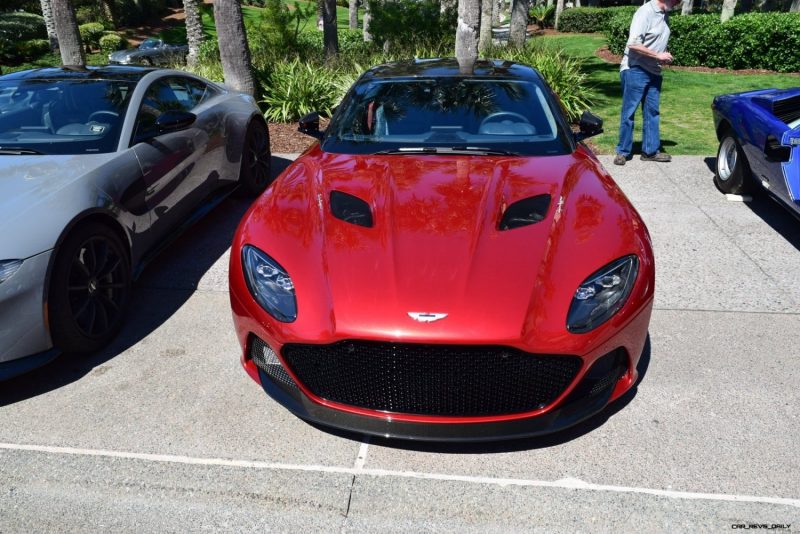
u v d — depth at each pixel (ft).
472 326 7.63
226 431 9.15
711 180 20.25
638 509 7.64
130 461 8.59
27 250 9.73
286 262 8.76
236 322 9.12
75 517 7.72
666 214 17.48
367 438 8.96
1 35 94.99
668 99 35.04
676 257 14.82
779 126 15.44
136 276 12.59
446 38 40.86
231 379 10.43
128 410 9.66
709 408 9.43
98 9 128.06
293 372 8.41
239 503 7.86
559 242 8.73
